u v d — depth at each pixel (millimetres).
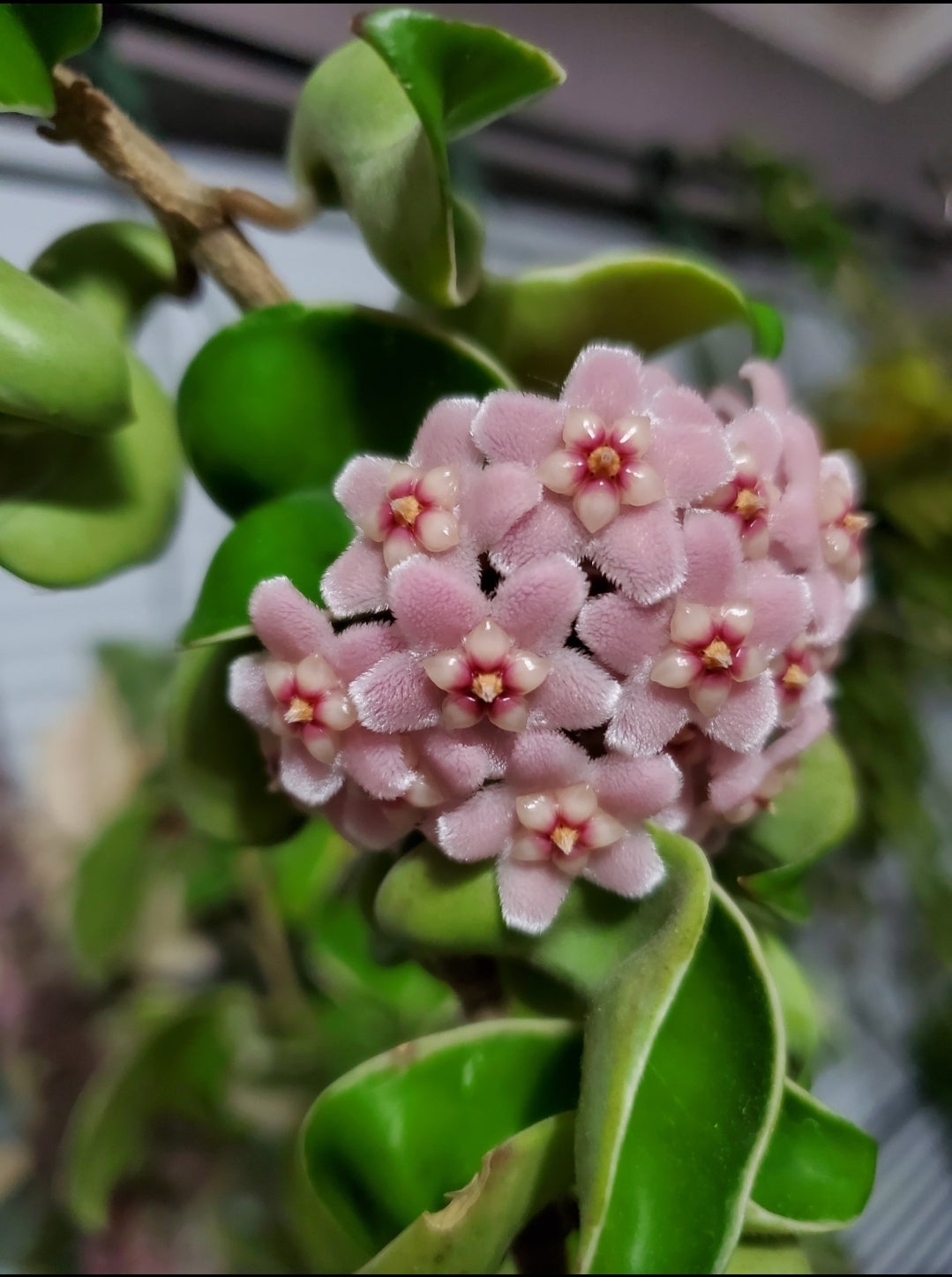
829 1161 78
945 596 151
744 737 71
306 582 76
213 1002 129
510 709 68
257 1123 133
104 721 161
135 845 141
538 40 163
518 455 70
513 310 87
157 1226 125
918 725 159
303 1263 120
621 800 71
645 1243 65
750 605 70
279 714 73
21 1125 138
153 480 89
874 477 156
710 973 72
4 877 152
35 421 81
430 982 135
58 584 85
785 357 193
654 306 86
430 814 74
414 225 75
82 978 146
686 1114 68
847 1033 165
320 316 81
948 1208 159
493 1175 72
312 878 148
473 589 68
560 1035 82
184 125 139
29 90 76
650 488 68
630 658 70
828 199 176
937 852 155
